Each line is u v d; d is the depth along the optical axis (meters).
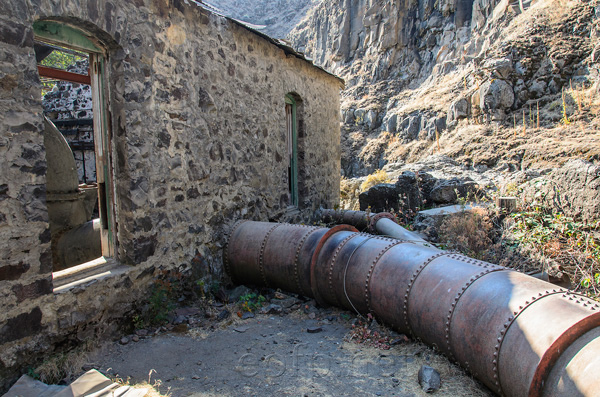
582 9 17.42
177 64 4.74
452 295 3.29
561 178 5.91
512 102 16.48
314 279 4.66
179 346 3.89
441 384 3.14
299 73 8.16
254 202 6.50
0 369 3.02
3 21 2.96
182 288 4.85
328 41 40.16
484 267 3.43
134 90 4.13
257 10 82.44
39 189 3.24
